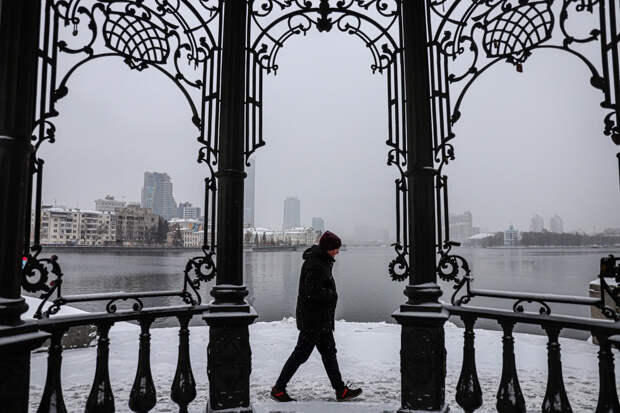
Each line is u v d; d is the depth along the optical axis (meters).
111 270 54.97
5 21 1.80
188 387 2.19
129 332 5.59
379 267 74.38
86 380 3.56
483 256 119.19
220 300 2.32
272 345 4.90
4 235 1.72
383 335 5.45
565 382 3.58
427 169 2.28
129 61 2.20
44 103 1.92
